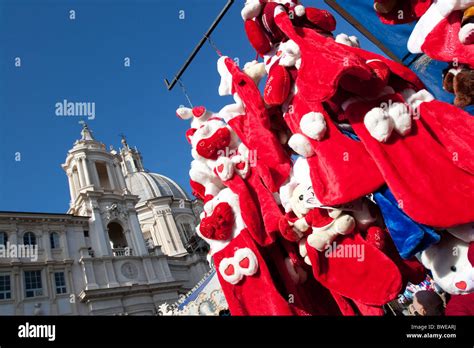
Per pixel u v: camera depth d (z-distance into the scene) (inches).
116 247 1152.2
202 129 135.3
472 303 94.1
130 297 992.2
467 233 87.7
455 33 94.1
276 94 111.1
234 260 115.2
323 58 98.2
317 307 125.5
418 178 86.1
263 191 119.6
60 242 981.2
